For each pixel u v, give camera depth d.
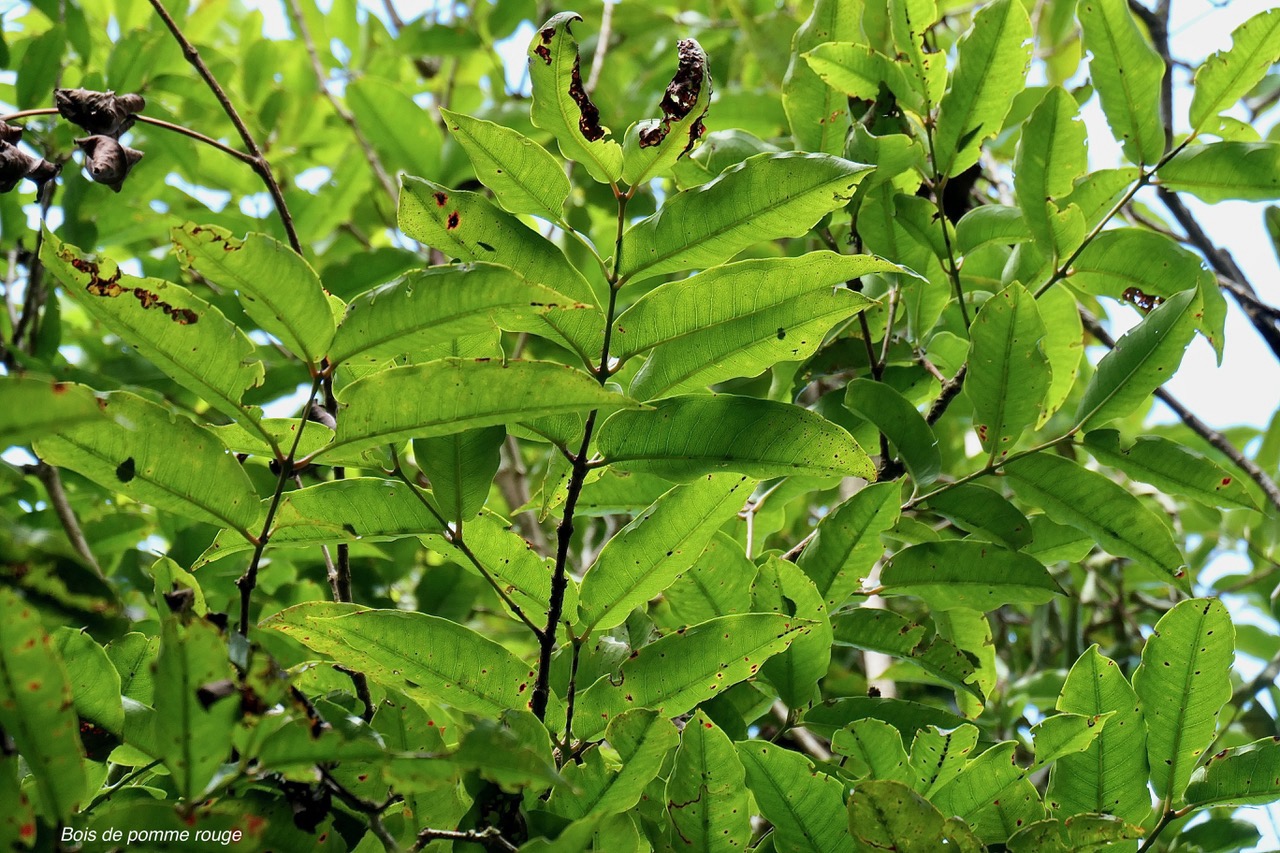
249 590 0.96
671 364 1.02
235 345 0.96
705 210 1.00
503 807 0.98
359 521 1.04
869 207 1.24
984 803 1.06
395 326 0.96
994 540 1.18
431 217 1.01
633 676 1.03
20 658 0.87
